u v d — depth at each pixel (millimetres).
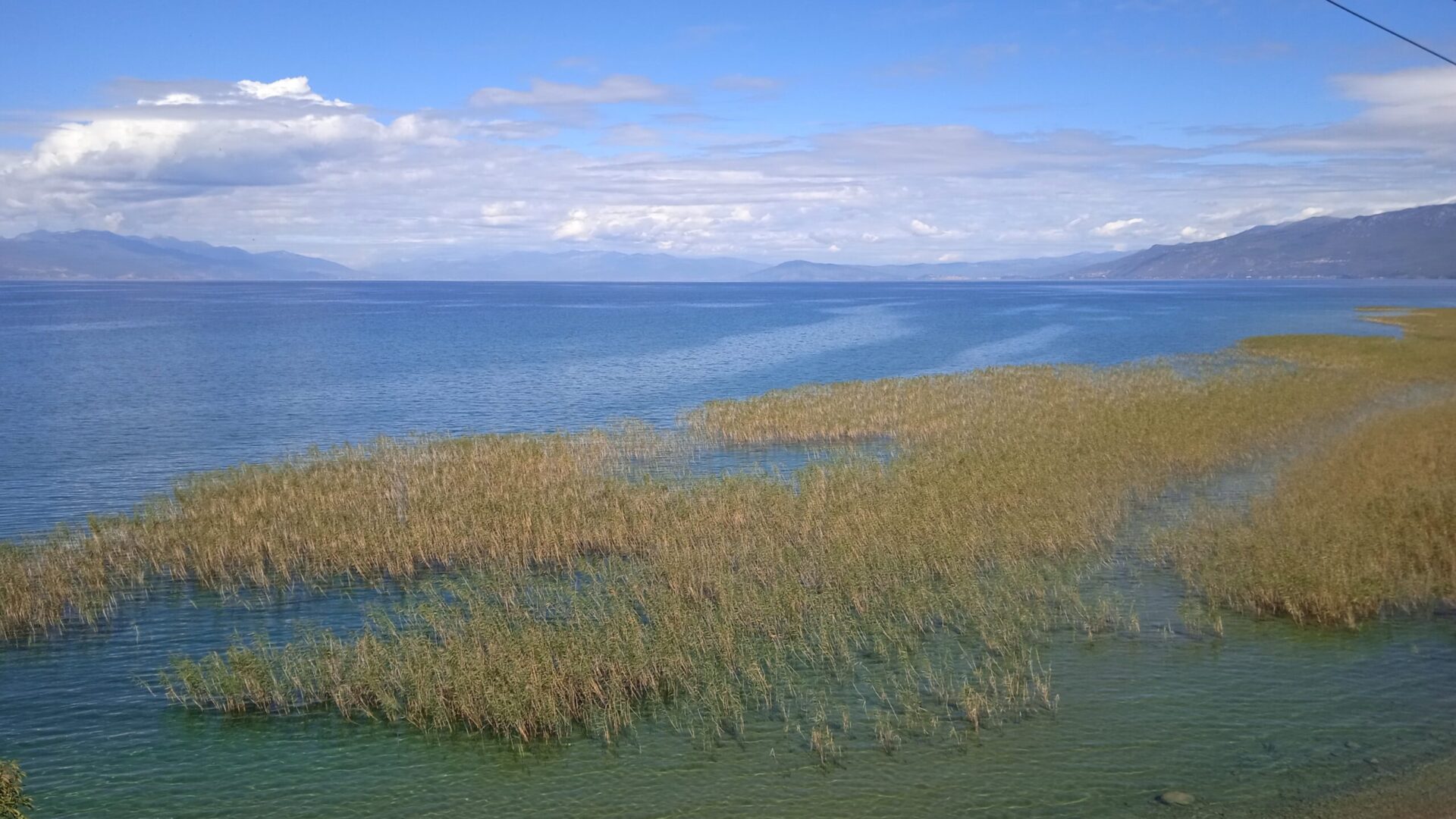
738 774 15836
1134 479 31953
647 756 16516
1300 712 16953
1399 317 125562
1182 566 23938
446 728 17656
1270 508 27109
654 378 72312
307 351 95188
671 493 31312
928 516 27234
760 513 28766
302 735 17594
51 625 23234
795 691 18641
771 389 65438
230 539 27484
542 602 23203
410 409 57656
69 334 120312
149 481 38625
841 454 38312
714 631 20344
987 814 14336
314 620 23406
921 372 76188
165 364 82500
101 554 27000
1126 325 128625
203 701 18953
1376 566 21703
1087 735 16469
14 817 13445
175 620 23516
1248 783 14734
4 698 19391
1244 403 44469
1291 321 127000
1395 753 15398
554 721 17344
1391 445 34000
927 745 16406
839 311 187250
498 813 14977
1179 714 17062
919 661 19797
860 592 23094
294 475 34469
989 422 42500
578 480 33688
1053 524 26266
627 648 19125
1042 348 96062
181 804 15500
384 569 26859
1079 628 21031
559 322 151125
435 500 30625
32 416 54688
